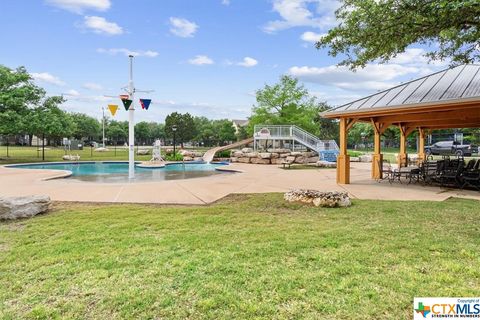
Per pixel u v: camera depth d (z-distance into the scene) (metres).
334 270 3.18
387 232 4.55
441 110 8.80
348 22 5.26
